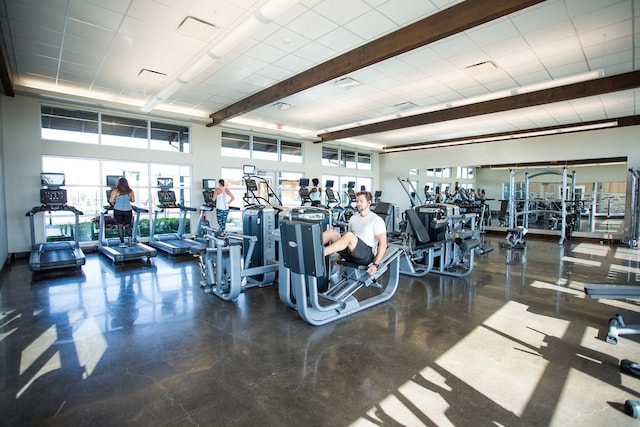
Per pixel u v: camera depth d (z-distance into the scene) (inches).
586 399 74.7
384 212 217.3
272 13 113.8
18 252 234.4
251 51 173.8
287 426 65.8
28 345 100.8
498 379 82.7
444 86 227.8
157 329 113.1
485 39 158.6
